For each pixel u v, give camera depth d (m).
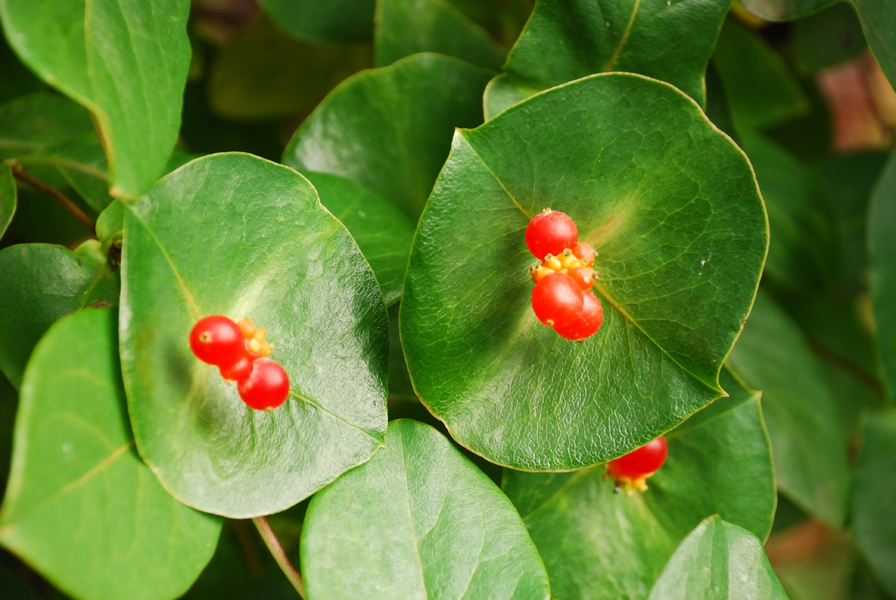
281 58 0.56
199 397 0.40
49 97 0.47
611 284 0.41
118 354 0.39
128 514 0.38
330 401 0.40
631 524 0.44
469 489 0.41
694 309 0.41
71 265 0.41
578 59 0.43
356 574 0.40
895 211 0.49
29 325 0.41
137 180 0.38
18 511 0.36
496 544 0.40
